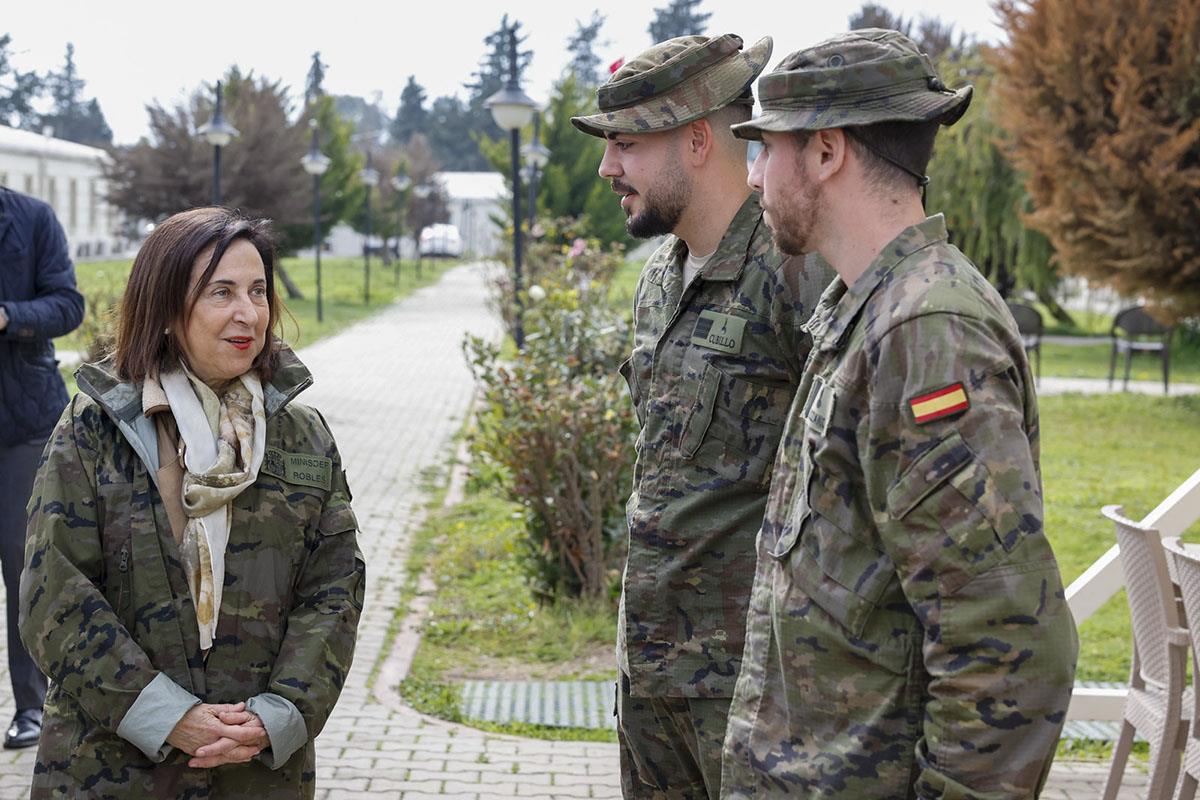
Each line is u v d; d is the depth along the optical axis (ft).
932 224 6.27
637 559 8.80
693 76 8.59
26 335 13.52
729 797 6.84
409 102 315.37
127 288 8.16
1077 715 14.88
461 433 38.42
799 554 6.48
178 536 7.86
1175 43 48.49
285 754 7.80
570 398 20.29
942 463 5.70
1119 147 49.85
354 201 128.98
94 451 7.87
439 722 16.03
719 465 8.50
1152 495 33.65
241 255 8.15
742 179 8.72
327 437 8.61
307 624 8.16
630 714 9.20
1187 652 12.60
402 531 27.17
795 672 6.45
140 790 7.68
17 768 13.60
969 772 5.67
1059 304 96.27
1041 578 5.62
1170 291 52.08
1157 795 11.53
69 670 7.50
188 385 8.09
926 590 5.81
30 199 14.03
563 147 103.96
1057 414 49.24
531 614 20.71
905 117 6.20
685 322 8.79
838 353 6.43
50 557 7.60
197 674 7.80
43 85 233.35
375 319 88.53
